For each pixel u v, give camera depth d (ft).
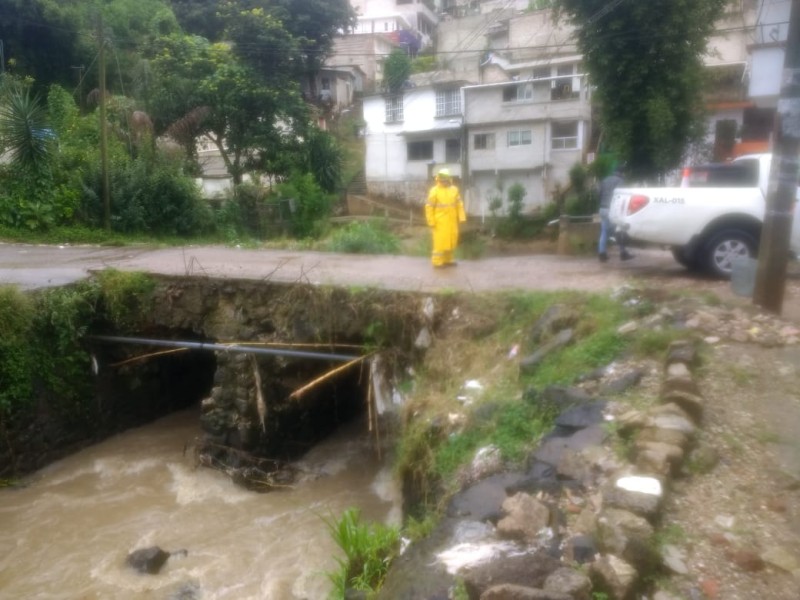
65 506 30.58
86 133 71.31
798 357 20.75
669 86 60.03
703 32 59.41
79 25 93.35
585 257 43.27
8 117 57.31
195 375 43.68
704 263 32.35
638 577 12.32
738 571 12.74
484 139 104.27
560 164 100.22
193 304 35.14
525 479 16.65
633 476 15.02
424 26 178.29
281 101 87.30
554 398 19.85
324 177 91.71
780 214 24.09
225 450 33.35
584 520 14.15
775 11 64.59
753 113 79.46
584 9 60.90
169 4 119.85
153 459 35.17
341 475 33.12
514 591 11.11
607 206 39.32
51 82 93.30
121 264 40.98
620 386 19.83
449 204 36.37
